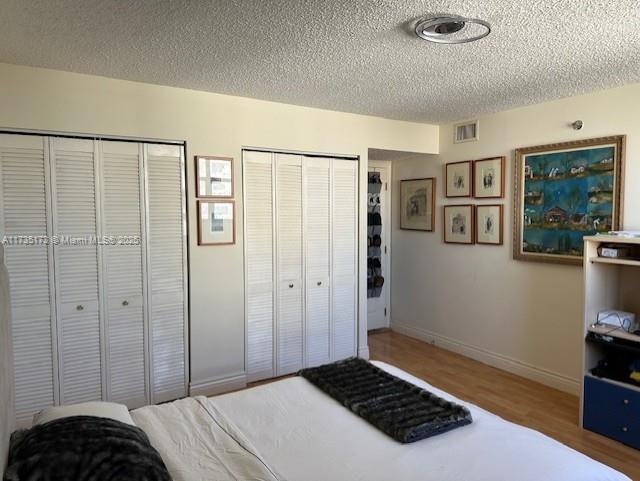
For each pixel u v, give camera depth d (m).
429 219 4.84
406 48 2.44
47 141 2.88
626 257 2.93
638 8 1.93
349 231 4.25
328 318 4.16
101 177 3.06
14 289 2.83
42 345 2.93
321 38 2.30
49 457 1.29
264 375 3.83
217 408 2.06
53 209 2.92
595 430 2.93
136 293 3.22
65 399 3.01
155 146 3.24
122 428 1.55
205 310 3.48
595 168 3.34
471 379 3.88
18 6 1.95
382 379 2.36
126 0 1.90
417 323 5.09
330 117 4.00
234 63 2.71
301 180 3.93
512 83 3.12
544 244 3.71
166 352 3.35
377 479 1.54
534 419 3.14
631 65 2.71
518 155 3.88
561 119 3.57
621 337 2.80
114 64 2.75
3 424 1.36
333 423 1.95
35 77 2.80
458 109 3.95
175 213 3.34
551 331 3.71
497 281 4.15
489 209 4.17
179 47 2.45
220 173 3.48
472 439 1.81
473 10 1.96
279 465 1.63
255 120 3.61
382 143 4.33
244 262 3.67
